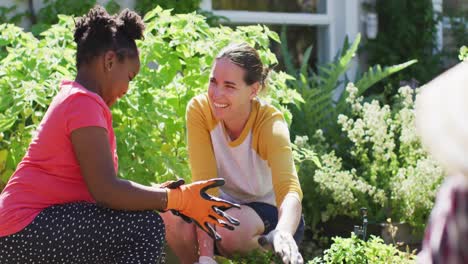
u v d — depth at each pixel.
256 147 3.21
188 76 3.83
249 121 3.19
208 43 3.86
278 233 2.78
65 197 2.63
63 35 3.88
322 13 7.24
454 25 7.74
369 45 7.21
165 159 3.60
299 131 5.77
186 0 6.05
